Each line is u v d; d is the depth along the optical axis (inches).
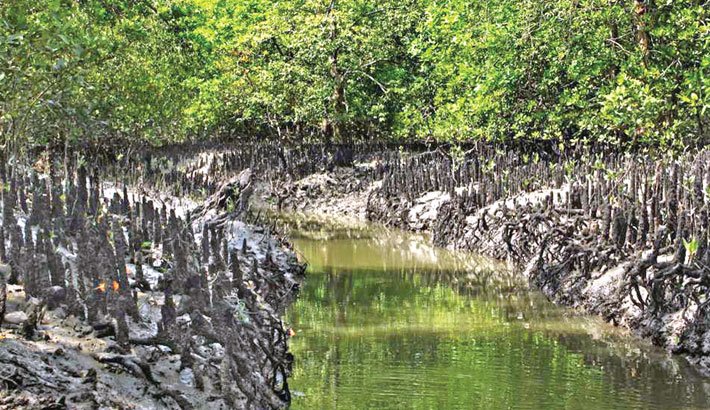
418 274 719.7
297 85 1421.0
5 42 431.5
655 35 823.1
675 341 448.5
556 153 1023.6
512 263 732.0
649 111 731.4
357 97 1435.8
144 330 294.4
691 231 501.7
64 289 285.6
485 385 397.4
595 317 536.7
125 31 944.9
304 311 569.9
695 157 670.5
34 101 547.5
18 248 314.5
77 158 833.5
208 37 1504.7
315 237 964.6
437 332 509.4
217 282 328.8
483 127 1043.9
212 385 275.6
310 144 1477.6
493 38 964.0
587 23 895.1
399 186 1099.3
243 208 740.7
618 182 668.7
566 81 1026.1
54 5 468.8
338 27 1349.7
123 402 228.2
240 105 1546.5
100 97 768.9
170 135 1349.7
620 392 384.8
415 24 1353.3
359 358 447.8
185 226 481.7
